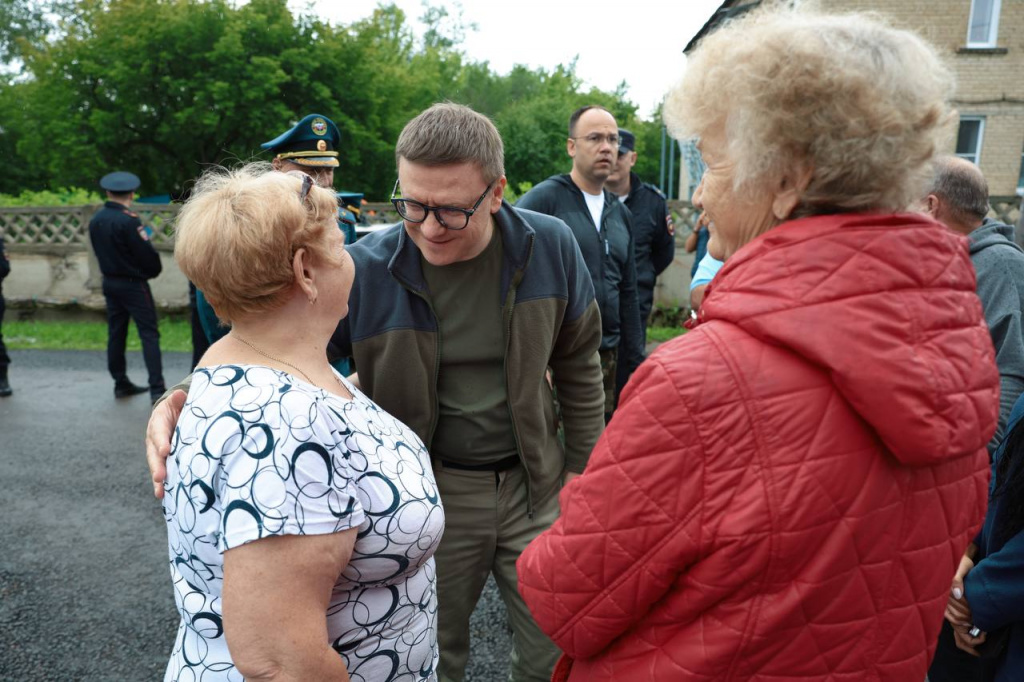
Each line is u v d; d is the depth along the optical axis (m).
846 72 0.76
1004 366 1.99
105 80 18.38
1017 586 1.22
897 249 0.76
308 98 19.50
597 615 0.91
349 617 1.15
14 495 3.92
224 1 18.06
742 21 0.90
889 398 0.73
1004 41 12.68
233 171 1.17
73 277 9.06
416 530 1.17
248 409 0.99
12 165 26.09
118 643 2.58
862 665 0.84
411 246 1.65
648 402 0.83
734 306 0.81
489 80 44.09
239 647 0.97
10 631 2.65
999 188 13.23
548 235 1.74
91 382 6.39
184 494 1.01
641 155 40.03
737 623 0.83
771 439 0.78
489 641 2.60
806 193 0.82
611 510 0.87
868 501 0.79
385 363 1.68
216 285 1.06
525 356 1.72
